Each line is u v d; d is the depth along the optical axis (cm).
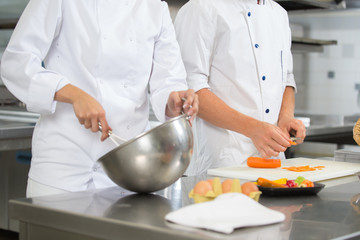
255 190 109
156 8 152
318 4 287
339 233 92
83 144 141
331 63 381
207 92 179
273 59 189
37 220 105
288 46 201
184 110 133
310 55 388
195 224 89
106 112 142
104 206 105
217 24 183
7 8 332
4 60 137
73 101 126
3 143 235
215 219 90
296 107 394
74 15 140
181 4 267
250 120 169
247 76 185
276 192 121
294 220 100
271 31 190
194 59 182
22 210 107
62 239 103
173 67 152
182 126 114
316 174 150
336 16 375
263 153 164
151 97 149
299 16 387
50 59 144
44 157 143
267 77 187
